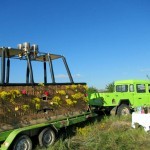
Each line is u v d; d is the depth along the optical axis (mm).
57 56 8055
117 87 12477
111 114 11375
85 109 8664
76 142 6520
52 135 6918
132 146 6367
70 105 7961
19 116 6238
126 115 10898
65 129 8008
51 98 7277
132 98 11938
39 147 6508
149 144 6645
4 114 5895
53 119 7242
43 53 7465
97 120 9922
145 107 9367
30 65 6957
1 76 6234
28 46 7070
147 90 12391
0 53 6883
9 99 6043
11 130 6000
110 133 7219
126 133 7484
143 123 8148
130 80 12086
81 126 8828
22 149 6012
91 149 6195
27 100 6504
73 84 8258
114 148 6195
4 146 5688
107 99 11492
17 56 7395
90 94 11805
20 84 6387
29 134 6273
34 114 6652
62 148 6219
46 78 8266
